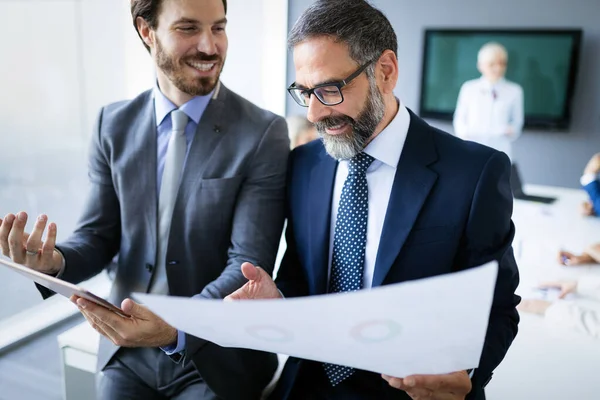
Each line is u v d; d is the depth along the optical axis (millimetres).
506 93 4441
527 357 1354
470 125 4562
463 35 4969
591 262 1920
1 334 2361
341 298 639
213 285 1150
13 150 2371
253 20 4348
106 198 1347
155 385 1267
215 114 1273
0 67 2256
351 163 1104
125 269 1309
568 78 4707
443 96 5195
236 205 1271
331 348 753
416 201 1058
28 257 1123
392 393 1090
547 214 2596
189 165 1244
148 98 1344
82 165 2691
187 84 1195
